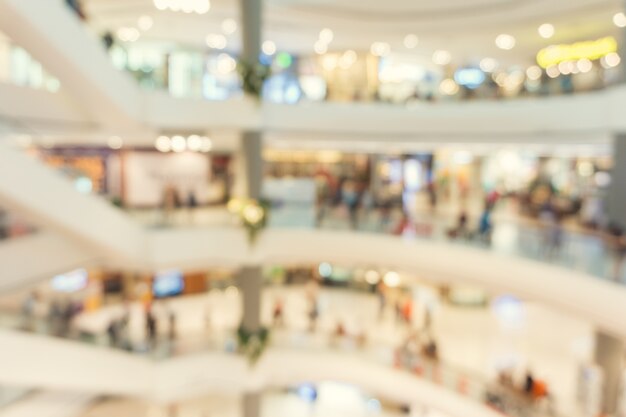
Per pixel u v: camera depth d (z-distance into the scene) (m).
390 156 22.12
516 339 17.27
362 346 14.98
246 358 14.71
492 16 15.56
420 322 18.36
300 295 21.19
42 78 14.32
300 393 18.77
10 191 8.39
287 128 14.71
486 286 12.54
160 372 13.37
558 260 11.02
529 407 11.53
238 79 14.13
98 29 16.59
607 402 12.80
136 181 18.23
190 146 18.00
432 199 19.94
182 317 18.25
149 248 13.03
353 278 21.84
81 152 17.69
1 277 9.60
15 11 7.70
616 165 11.98
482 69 21.05
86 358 11.20
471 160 22.47
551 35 17.47
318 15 16.03
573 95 12.45
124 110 11.56
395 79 20.89
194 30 17.52
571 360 15.88
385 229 14.45
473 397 12.57
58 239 10.87
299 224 14.97
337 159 22.66
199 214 14.75
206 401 18.05
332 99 15.16
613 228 11.48
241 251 14.42
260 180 14.90
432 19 16.17
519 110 13.41
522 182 21.78
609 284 9.73
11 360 9.52
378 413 17.55
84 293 17.64
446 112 14.59
